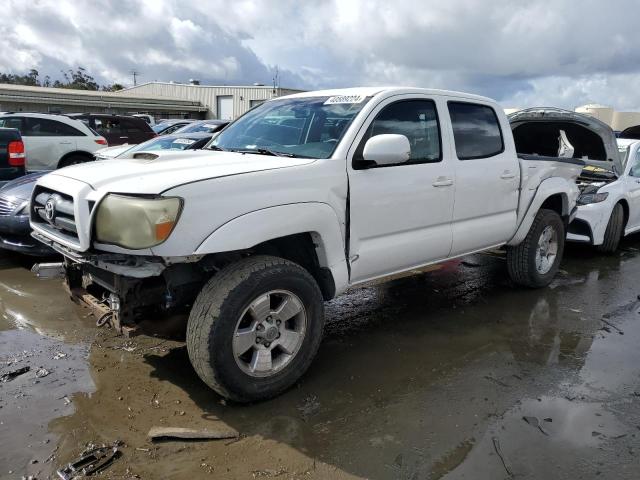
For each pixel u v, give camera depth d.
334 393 3.49
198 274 3.31
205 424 3.07
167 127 20.34
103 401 3.27
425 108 4.30
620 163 7.57
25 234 5.57
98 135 13.10
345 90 4.27
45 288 5.24
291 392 3.49
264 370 3.27
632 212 7.78
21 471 2.60
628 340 4.52
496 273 6.43
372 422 3.16
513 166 5.05
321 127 3.92
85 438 2.89
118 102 41.09
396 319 4.86
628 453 2.93
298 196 3.31
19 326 4.33
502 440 3.02
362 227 3.76
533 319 4.94
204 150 4.21
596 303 5.46
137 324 3.33
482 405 3.39
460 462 2.81
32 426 2.97
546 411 3.34
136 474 2.63
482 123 4.82
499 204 4.95
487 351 4.21
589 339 4.52
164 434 2.91
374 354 4.11
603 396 3.54
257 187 3.16
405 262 4.19
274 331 3.29
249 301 3.11
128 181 3.06
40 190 3.72
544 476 2.72
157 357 3.90
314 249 3.56
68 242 3.27
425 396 3.49
